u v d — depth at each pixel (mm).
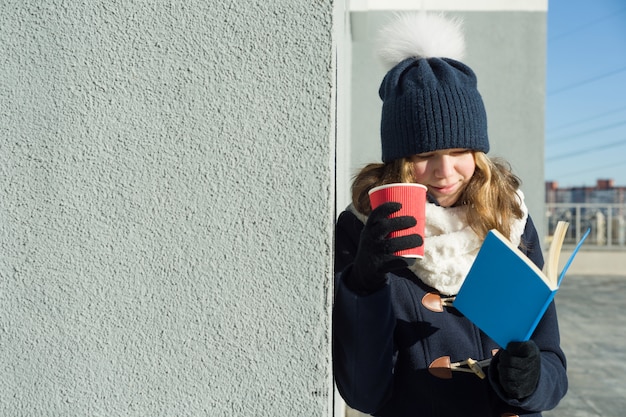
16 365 1244
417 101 1545
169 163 1224
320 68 1195
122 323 1232
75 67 1234
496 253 1260
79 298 1237
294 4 1199
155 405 1227
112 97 1229
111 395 1231
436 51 1678
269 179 1208
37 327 1242
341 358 1387
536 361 1245
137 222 1230
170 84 1222
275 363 1208
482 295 1292
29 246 1242
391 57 1731
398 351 1577
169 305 1226
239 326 1215
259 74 1207
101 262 1234
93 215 1234
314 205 1200
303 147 1202
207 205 1220
